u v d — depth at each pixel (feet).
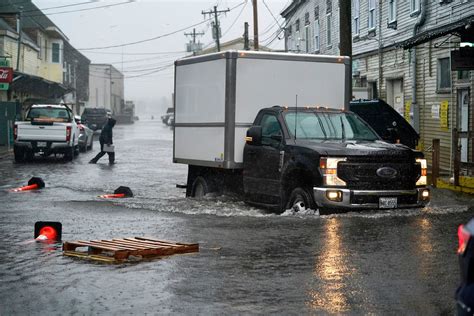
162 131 240.53
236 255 29.07
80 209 45.11
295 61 47.60
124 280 24.85
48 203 48.52
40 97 176.55
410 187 38.78
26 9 205.16
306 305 21.47
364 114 66.95
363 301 21.84
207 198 50.16
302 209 39.63
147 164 92.27
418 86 82.33
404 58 86.79
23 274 25.98
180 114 51.96
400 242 31.19
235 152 46.11
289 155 40.45
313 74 48.26
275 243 31.55
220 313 20.71
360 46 103.60
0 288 23.90
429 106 79.51
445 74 75.82
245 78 46.14
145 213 42.91
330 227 35.06
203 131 48.88
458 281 24.21
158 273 25.89
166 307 21.40
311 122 43.04
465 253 13.50
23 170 81.00
